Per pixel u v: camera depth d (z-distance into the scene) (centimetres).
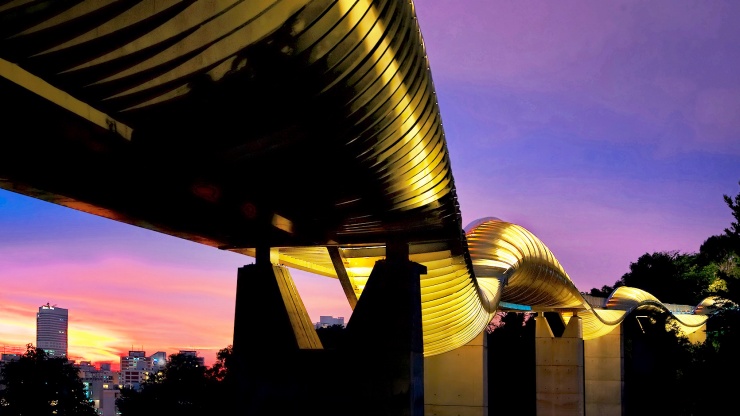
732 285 3747
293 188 1235
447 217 1498
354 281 1767
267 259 1521
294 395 1455
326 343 4866
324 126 999
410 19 933
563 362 3756
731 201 4131
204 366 5928
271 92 898
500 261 2609
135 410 5659
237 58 823
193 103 884
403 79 1002
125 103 840
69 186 1015
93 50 746
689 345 5656
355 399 1452
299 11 783
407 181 1292
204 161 1032
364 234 1559
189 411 5550
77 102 809
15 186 1003
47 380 5356
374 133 1074
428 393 2859
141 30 741
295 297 1551
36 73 756
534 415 5156
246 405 1460
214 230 1420
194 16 747
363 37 862
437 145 1265
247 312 1491
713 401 3647
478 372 2827
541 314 3834
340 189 1260
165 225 1345
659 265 8812
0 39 699
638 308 4862
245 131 980
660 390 5262
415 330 1502
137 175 992
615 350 4572
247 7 759
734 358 3619
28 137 841
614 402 4516
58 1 670
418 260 1791
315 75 885
